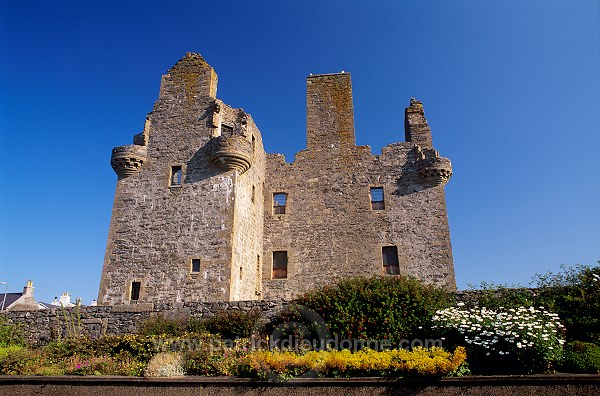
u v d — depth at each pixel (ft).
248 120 75.66
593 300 42.68
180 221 67.21
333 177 82.38
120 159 71.00
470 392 33.01
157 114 75.10
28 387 38.55
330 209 80.33
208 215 66.69
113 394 36.99
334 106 87.45
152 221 67.92
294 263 77.77
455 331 39.45
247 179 73.77
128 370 38.88
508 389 32.89
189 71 77.15
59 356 44.60
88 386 37.60
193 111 74.23
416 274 74.23
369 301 43.83
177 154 71.61
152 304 55.11
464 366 35.37
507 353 35.47
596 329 40.75
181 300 62.64
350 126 85.46
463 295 47.55
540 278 47.70
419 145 83.66
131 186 70.79
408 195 79.30
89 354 44.52
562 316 42.39
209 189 68.28
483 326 37.86
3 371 40.81
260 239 78.43
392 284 46.09
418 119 85.76
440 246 75.31
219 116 73.46
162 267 64.95
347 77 89.30
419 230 76.79
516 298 45.65
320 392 34.30
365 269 75.77
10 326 55.31
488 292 47.11
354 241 77.77
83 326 55.11
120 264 66.13
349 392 33.99
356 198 80.43
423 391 33.37
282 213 81.56
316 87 89.51
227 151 67.62
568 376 32.68
